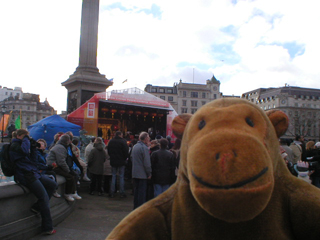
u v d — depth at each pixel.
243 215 1.09
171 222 1.45
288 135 66.44
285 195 1.39
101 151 8.53
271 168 1.16
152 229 1.47
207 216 1.32
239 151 1.10
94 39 16.91
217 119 1.27
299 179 1.47
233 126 1.22
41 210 4.58
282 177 1.43
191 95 85.38
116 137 8.30
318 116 80.06
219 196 1.05
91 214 6.30
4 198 4.11
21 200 4.48
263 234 1.26
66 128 11.64
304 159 7.70
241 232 1.27
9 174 4.41
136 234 1.45
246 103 1.40
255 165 1.08
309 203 1.32
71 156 6.65
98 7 17.31
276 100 84.31
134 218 1.49
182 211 1.41
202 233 1.32
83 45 16.64
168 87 86.06
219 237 1.29
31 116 94.06
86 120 14.03
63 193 6.29
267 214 1.30
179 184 1.49
